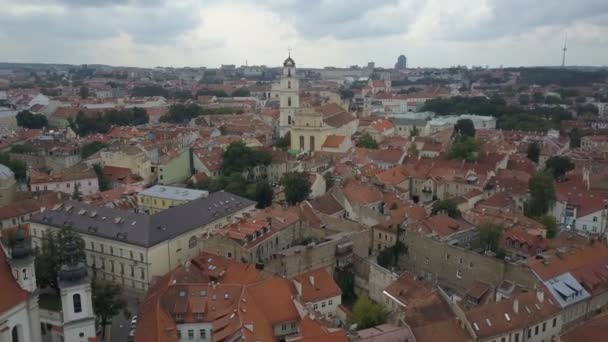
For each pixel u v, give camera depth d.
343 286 149.25
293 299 116.81
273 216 163.75
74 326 99.25
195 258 143.12
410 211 179.75
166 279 126.62
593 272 133.50
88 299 100.19
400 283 128.50
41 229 161.88
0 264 93.00
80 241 141.12
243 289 114.44
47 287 142.88
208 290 116.19
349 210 189.25
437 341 105.50
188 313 112.69
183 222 158.00
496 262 134.88
